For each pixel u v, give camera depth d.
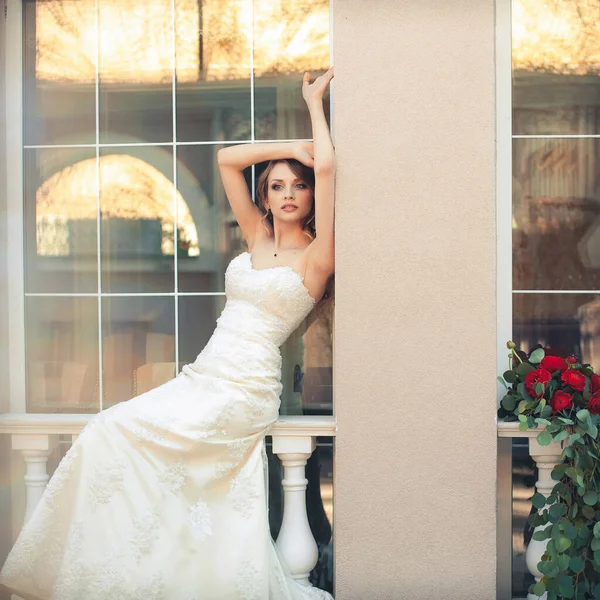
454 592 3.03
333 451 3.32
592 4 3.25
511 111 3.27
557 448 3.01
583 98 3.26
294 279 3.08
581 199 3.26
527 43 3.27
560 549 2.80
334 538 3.10
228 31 3.40
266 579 2.90
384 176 3.01
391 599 3.05
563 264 3.26
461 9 2.98
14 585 2.99
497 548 3.26
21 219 3.49
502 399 3.09
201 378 3.07
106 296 3.48
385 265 3.02
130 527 2.90
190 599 2.90
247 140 3.41
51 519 2.96
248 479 3.00
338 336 3.04
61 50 3.48
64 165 3.49
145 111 3.46
